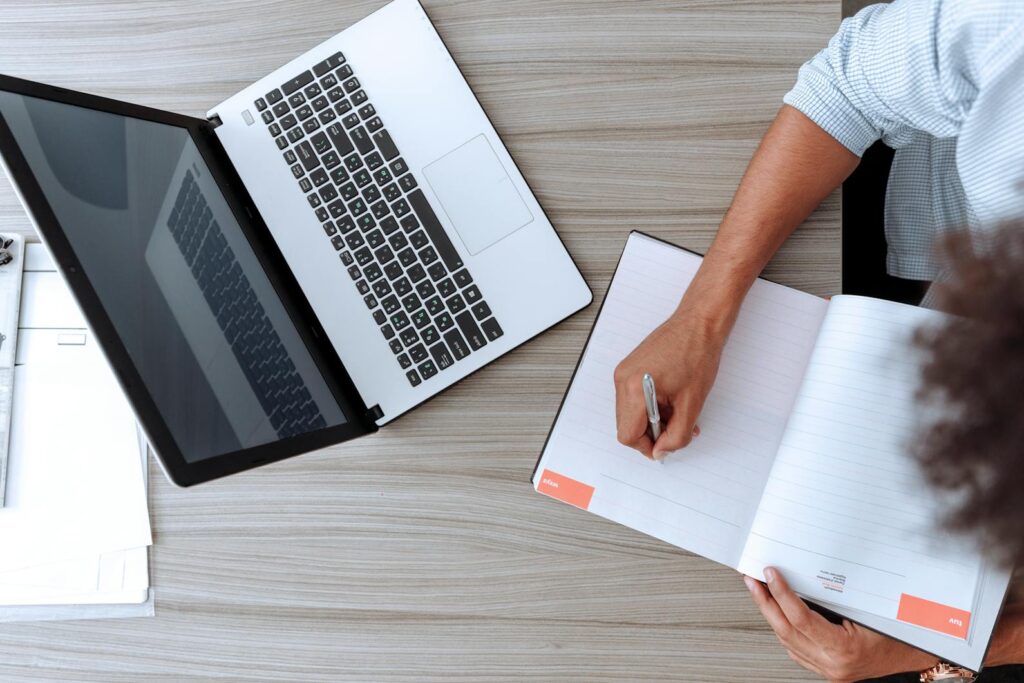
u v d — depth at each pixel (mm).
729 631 695
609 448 683
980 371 340
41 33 761
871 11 639
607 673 705
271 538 733
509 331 711
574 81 732
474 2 739
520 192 720
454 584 720
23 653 733
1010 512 351
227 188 715
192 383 577
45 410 735
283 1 755
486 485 723
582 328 718
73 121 592
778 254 708
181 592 733
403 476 730
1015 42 517
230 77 758
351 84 732
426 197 721
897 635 609
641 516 672
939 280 389
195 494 738
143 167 635
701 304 665
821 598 619
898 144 726
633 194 724
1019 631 705
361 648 724
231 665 728
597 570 710
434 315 713
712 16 717
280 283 709
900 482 604
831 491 618
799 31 708
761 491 661
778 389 673
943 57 558
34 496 728
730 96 717
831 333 634
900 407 606
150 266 598
